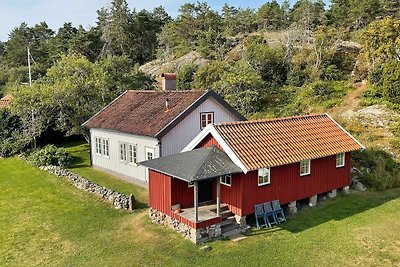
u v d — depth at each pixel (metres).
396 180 20.73
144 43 68.31
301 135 18.22
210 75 38.25
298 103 32.34
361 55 35.66
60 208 18.69
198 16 67.25
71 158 28.33
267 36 50.78
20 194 21.12
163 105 23.09
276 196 16.42
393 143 23.03
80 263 13.26
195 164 14.54
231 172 14.37
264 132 17.31
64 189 21.55
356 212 17.06
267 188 16.03
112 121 24.58
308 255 13.11
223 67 38.44
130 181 22.95
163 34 64.06
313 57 37.59
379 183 20.19
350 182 20.61
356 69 35.44
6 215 18.12
